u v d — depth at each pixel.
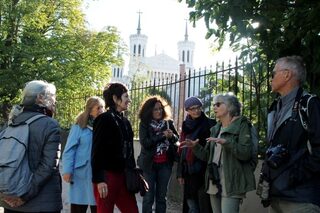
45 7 26.09
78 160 6.29
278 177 3.60
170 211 8.42
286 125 3.64
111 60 29.77
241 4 4.73
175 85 9.48
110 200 4.81
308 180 3.55
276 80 3.78
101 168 4.75
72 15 28.20
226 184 4.79
